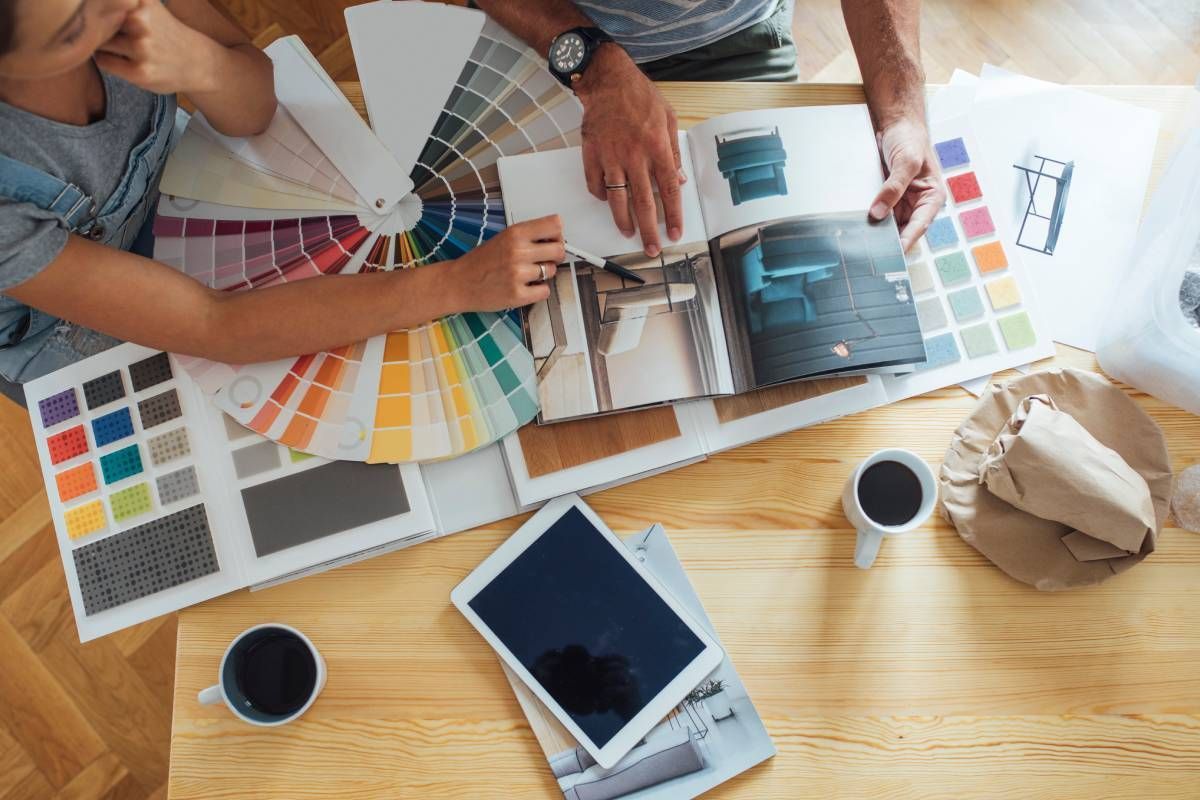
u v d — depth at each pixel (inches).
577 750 28.8
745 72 39.8
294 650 28.6
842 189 31.8
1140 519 27.7
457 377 30.8
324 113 33.4
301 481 30.1
